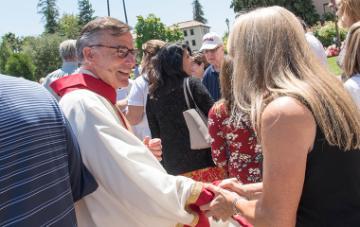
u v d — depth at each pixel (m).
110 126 2.07
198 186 2.16
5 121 1.44
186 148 3.57
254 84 1.80
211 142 3.17
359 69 2.96
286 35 1.80
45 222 1.52
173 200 2.08
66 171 1.70
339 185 1.68
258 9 1.91
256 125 1.75
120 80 2.35
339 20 4.01
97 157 2.04
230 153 3.01
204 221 2.19
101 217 2.09
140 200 2.03
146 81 4.37
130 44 2.34
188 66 3.67
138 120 4.46
